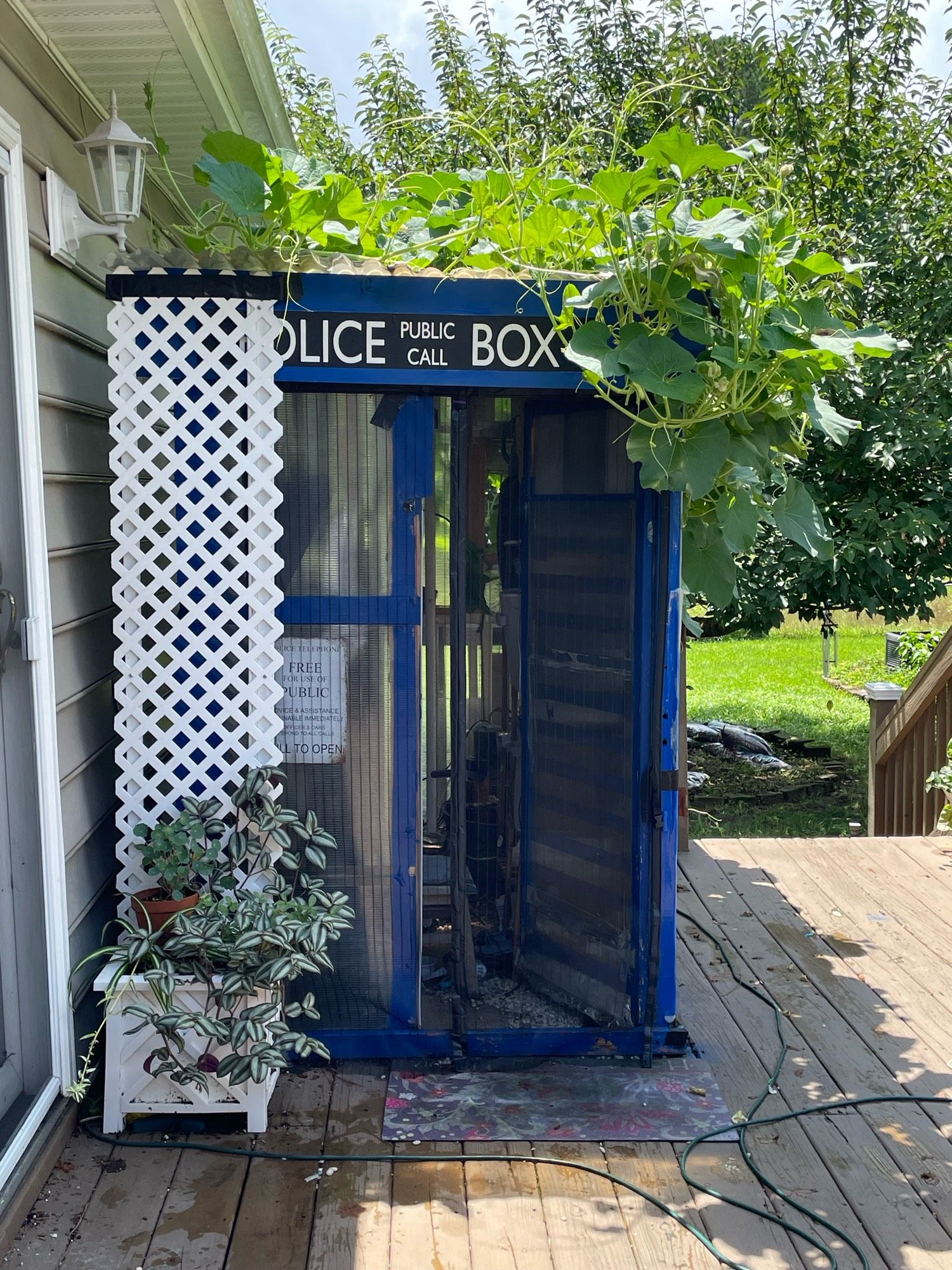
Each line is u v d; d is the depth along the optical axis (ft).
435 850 10.98
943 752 18.52
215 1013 9.13
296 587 10.01
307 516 9.95
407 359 9.62
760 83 24.64
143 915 9.28
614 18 26.45
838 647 45.42
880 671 41.52
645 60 26.30
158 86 11.15
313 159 10.13
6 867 8.71
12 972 8.75
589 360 8.82
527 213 9.89
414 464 9.93
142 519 9.71
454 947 10.31
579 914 10.78
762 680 41.83
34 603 8.77
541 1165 8.80
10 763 8.74
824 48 25.70
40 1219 8.03
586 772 10.62
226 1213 8.13
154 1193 8.39
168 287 9.40
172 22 9.33
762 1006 11.76
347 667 10.07
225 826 9.74
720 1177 8.67
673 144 8.67
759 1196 8.42
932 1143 9.15
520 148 12.01
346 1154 8.90
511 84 26.55
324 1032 10.36
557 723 10.78
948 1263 7.66
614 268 9.12
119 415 9.53
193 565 10.11
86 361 10.76
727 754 29.68
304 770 10.14
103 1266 7.55
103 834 10.94
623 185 8.78
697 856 17.01
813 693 38.86
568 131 24.85
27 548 8.73
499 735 10.99
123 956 9.03
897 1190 8.50
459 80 27.58
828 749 29.96
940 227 23.21
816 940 13.60
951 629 18.28
